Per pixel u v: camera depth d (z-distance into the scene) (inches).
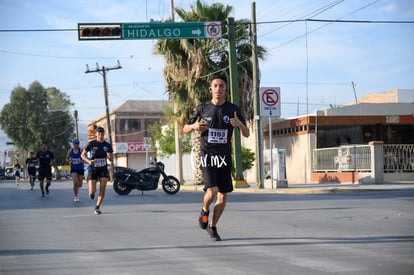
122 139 2920.8
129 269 280.2
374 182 1050.7
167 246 346.6
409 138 1416.1
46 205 703.7
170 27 994.1
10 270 285.4
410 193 823.7
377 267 272.8
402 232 390.9
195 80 1259.2
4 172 3344.0
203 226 362.9
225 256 308.7
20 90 3284.9
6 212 611.2
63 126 3376.0
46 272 279.1
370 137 1390.3
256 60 1050.1
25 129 3265.3
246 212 548.1
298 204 635.5
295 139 1344.7
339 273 260.7
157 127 2304.4
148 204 688.4
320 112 1312.7
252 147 1488.7
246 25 1259.8
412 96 1776.6
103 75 2320.4
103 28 971.9
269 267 277.1
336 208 575.2
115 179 930.7
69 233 419.5
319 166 1248.8
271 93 986.7
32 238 397.1
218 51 1278.3
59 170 3329.2
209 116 348.8
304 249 325.7
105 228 445.4
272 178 1002.1
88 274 271.9
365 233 386.9
